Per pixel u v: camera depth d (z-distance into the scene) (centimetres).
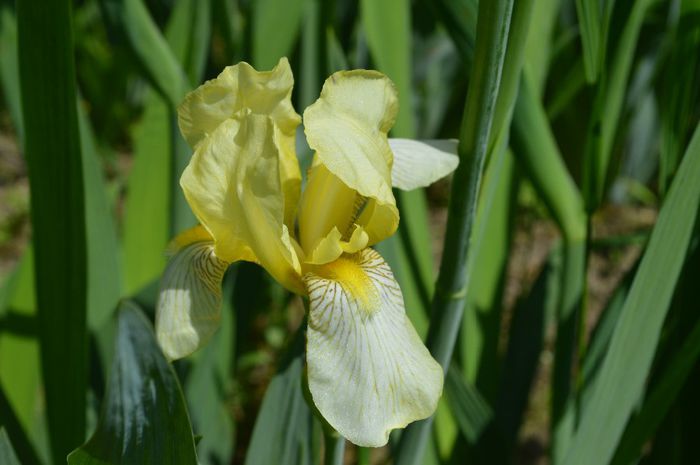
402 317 51
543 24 65
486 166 54
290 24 70
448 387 65
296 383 61
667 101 60
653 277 57
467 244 53
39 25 55
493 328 73
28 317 69
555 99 72
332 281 51
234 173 51
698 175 56
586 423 58
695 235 60
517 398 72
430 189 153
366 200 54
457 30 60
